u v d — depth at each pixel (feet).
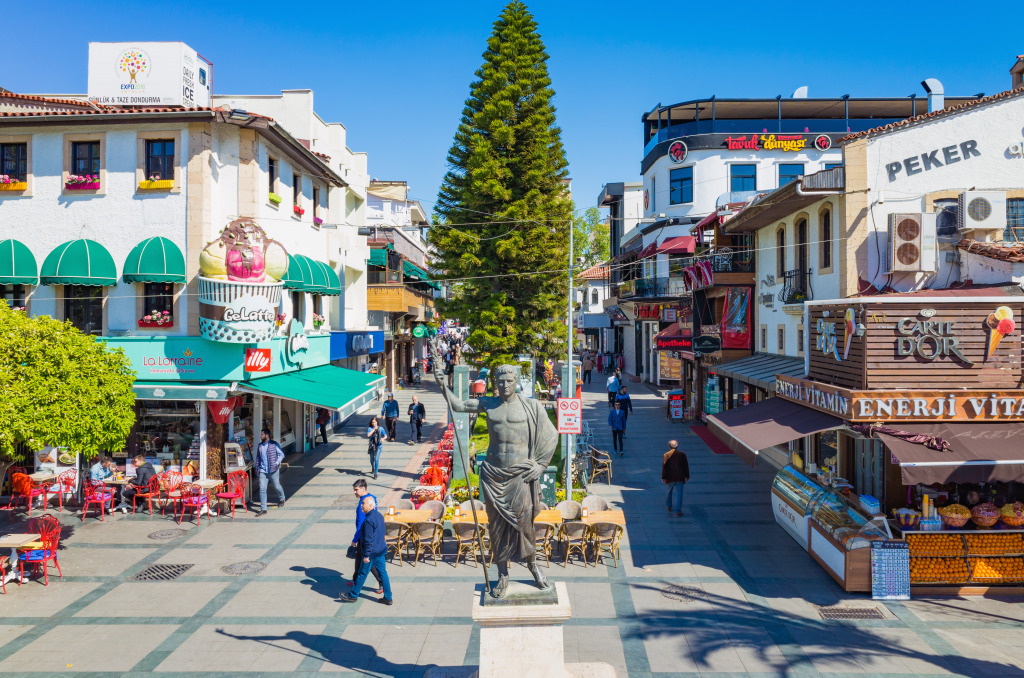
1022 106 52.03
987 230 50.34
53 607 35.68
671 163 130.41
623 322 167.53
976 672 28.17
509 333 83.61
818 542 40.93
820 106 132.36
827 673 28.27
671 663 29.30
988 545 37.06
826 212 57.52
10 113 54.85
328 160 81.41
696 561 42.01
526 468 24.48
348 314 98.43
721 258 84.23
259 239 54.19
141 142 56.24
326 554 44.11
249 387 54.65
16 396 38.60
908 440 36.11
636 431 89.71
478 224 86.12
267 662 29.76
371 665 29.53
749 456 40.40
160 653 30.55
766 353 75.41
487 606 24.40
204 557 43.50
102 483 52.80
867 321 38.52
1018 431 36.35
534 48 87.40
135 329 56.44
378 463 72.33
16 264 55.21
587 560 42.39
